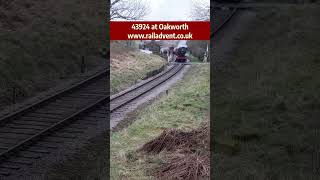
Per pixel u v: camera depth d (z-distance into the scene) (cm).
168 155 1292
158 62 3694
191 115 1712
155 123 1642
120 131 1557
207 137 1371
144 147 1374
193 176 1141
